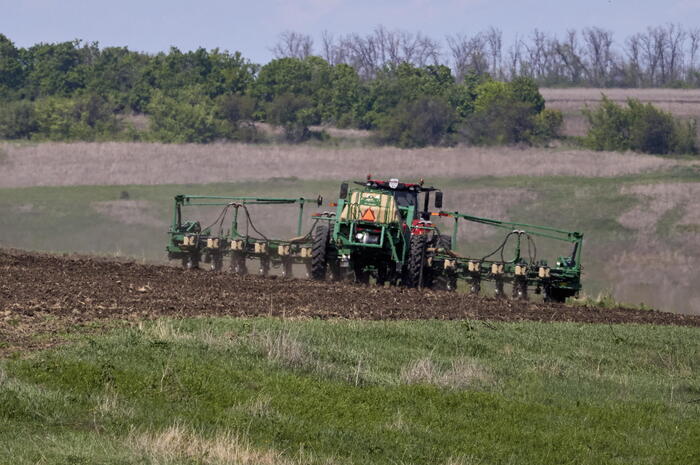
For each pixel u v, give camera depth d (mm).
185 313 67125
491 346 66375
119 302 69438
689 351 72750
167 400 44000
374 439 42000
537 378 57844
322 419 44312
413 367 54969
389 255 97188
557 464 41906
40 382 44375
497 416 48188
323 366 53688
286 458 38062
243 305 73375
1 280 77000
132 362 49000
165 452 36438
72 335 55062
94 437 37719
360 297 84312
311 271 98312
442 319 76062
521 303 93500
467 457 41062
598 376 60844
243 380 48750
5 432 37406
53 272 85438
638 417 50531
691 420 51500
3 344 51531
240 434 40438
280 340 56062
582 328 78812
